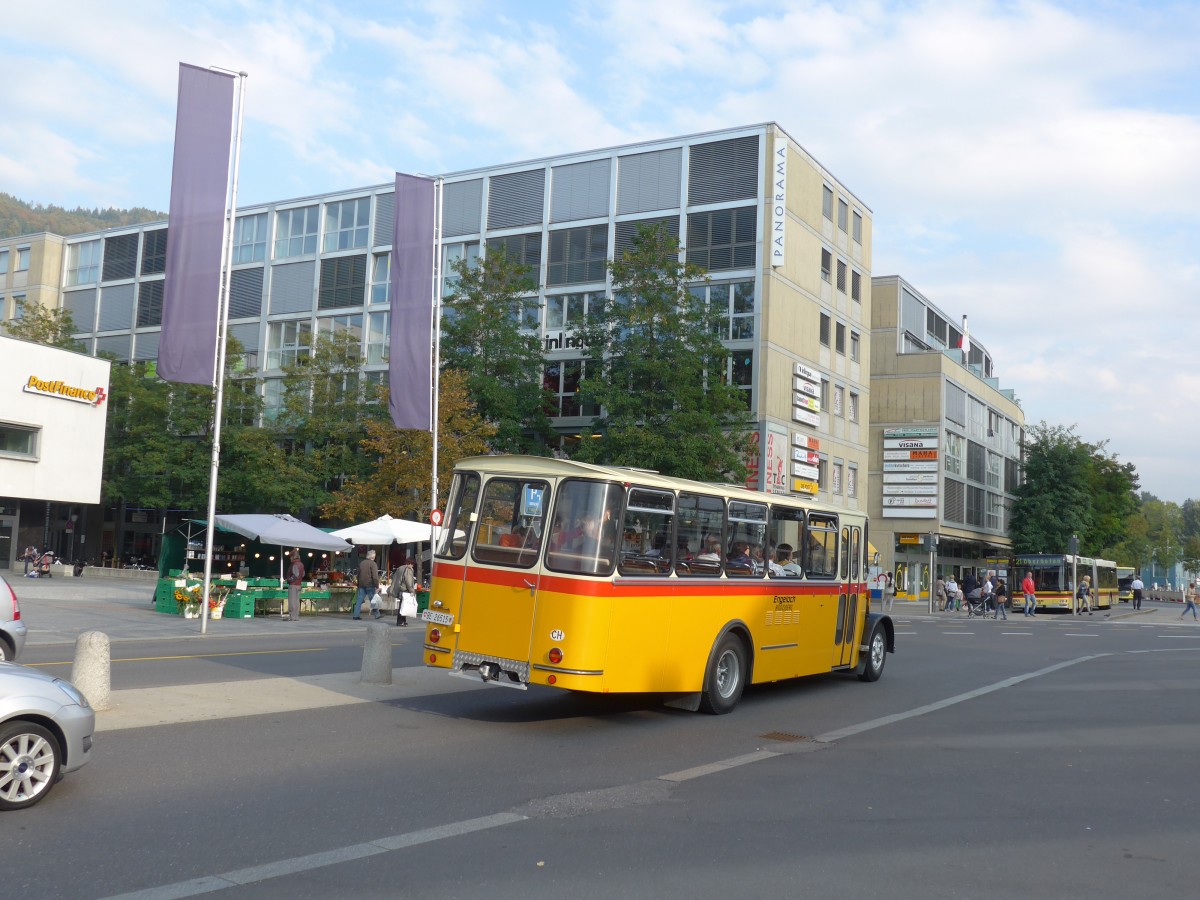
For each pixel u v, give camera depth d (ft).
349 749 30.68
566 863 19.93
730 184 154.10
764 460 147.84
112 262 212.84
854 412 179.83
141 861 19.39
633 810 24.40
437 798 25.02
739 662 42.19
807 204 161.68
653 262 125.80
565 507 36.27
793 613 46.55
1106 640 94.02
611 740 34.32
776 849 21.34
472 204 173.47
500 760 30.09
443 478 123.44
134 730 32.12
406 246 90.48
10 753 22.61
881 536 204.33
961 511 214.48
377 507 127.24
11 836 20.75
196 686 41.63
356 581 115.44
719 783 27.84
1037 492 233.55
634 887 18.58
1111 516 263.49
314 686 43.34
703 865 20.06
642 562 37.22
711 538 41.06
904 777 29.22
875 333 208.85
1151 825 24.11
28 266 219.20
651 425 122.83
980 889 19.04
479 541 37.65
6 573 167.22
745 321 151.43
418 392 90.17
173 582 93.30
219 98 71.05
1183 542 483.51
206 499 158.71
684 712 41.27
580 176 164.86
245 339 193.16
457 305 140.67
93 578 168.76
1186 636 102.89
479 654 36.86
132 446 164.66
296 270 189.06
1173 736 36.99
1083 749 34.22
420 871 19.20
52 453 122.62
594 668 35.32
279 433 165.37
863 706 44.75
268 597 98.12
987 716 41.93
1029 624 128.98
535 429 144.25
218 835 21.22
